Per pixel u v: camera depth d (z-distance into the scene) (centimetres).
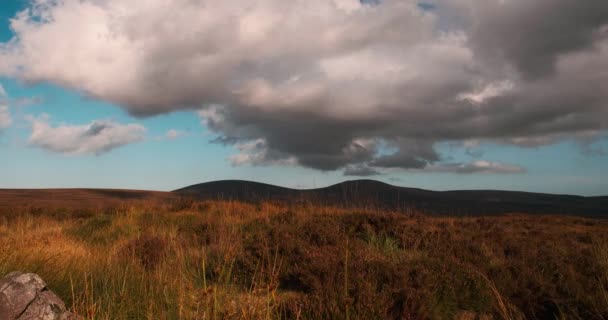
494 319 476
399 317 454
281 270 573
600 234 1009
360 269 534
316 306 446
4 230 1229
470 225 1006
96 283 532
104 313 435
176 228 1047
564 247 811
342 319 423
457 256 659
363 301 440
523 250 725
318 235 740
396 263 580
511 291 518
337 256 595
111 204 1822
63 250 705
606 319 447
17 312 382
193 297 432
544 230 1198
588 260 634
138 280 557
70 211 1745
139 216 1371
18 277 409
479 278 528
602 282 533
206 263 634
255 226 959
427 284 501
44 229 1213
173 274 589
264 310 418
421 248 744
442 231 843
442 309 485
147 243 763
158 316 439
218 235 849
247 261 587
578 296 488
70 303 474
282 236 713
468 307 493
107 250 805
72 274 555
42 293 412
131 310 461
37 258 595
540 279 543
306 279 528
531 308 488
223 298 463
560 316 474
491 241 801
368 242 782
